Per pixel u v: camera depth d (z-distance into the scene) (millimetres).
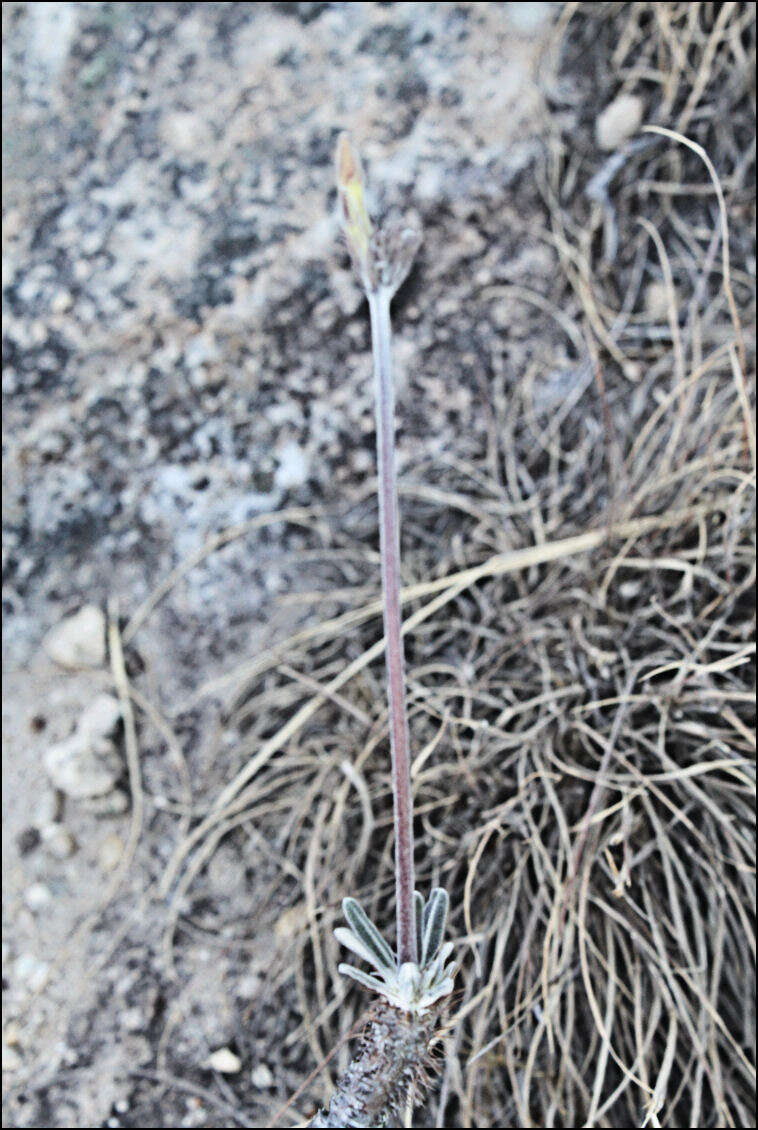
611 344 569
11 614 580
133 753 549
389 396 377
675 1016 464
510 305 582
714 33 552
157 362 593
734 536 503
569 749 505
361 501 576
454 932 496
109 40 625
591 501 544
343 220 375
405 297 583
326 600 563
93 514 589
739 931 480
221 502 585
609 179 573
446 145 591
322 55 607
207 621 571
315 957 500
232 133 605
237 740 548
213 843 530
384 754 522
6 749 555
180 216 602
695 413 539
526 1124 471
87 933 527
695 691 497
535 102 589
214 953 521
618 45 580
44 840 537
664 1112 483
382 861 508
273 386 587
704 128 572
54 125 620
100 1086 509
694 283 569
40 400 596
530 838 488
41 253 605
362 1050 376
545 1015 469
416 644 532
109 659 568
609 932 483
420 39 602
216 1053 508
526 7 596
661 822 490
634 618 510
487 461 568
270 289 589
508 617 525
